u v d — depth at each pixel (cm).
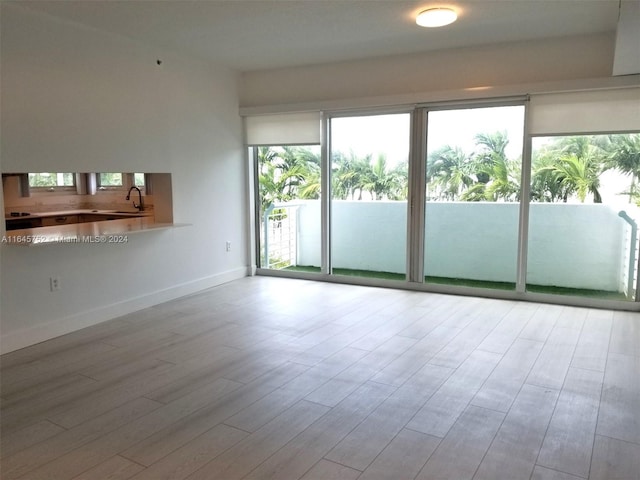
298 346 383
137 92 476
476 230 565
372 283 588
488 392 299
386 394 298
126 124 465
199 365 346
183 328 431
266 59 552
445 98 514
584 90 461
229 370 337
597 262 527
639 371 328
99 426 263
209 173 579
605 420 264
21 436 254
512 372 328
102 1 364
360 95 559
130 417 273
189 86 541
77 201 659
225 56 538
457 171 547
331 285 595
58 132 403
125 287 477
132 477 218
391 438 248
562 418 267
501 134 516
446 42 486
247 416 273
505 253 563
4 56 363
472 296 531
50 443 247
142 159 484
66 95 409
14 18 369
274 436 252
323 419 269
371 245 630
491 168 530
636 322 433
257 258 671
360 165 596
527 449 237
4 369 341
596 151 493
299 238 676
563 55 467
